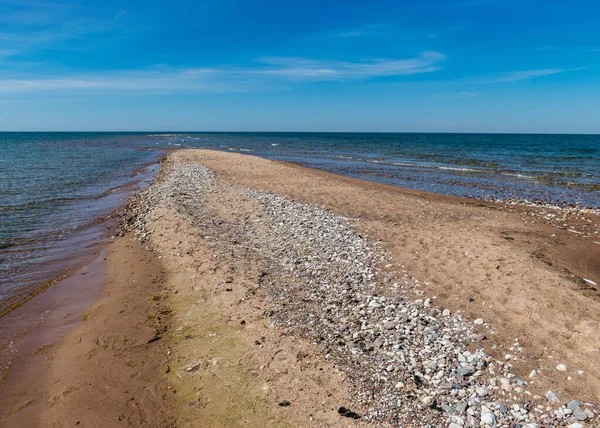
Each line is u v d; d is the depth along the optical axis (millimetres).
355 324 6848
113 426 4711
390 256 10047
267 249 10688
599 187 23141
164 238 11695
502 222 14078
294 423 4602
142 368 5785
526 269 8703
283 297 7805
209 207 15758
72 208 17375
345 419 4637
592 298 7391
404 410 4770
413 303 7578
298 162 38156
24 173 28547
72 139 106062
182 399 5121
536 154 46594
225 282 8367
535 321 6688
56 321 7348
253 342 6203
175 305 7605
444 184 24344
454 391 5074
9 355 6285
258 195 18578
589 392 4949
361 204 16984
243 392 5152
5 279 9422
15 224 14484
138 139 106500
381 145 72562
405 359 5812
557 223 14219
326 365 5641
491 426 4484
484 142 82938
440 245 10781
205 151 47812
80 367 5859
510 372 5449
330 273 9047
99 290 8688
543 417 4598
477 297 7703
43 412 4973
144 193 20172
